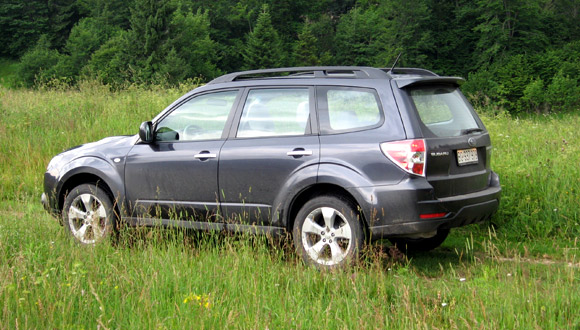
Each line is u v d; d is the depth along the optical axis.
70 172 6.57
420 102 5.30
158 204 6.17
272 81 5.87
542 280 5.08
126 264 5.09
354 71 5.61
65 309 4.07
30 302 4.13
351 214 5.14
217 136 5.96
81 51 82.50
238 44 85.81
